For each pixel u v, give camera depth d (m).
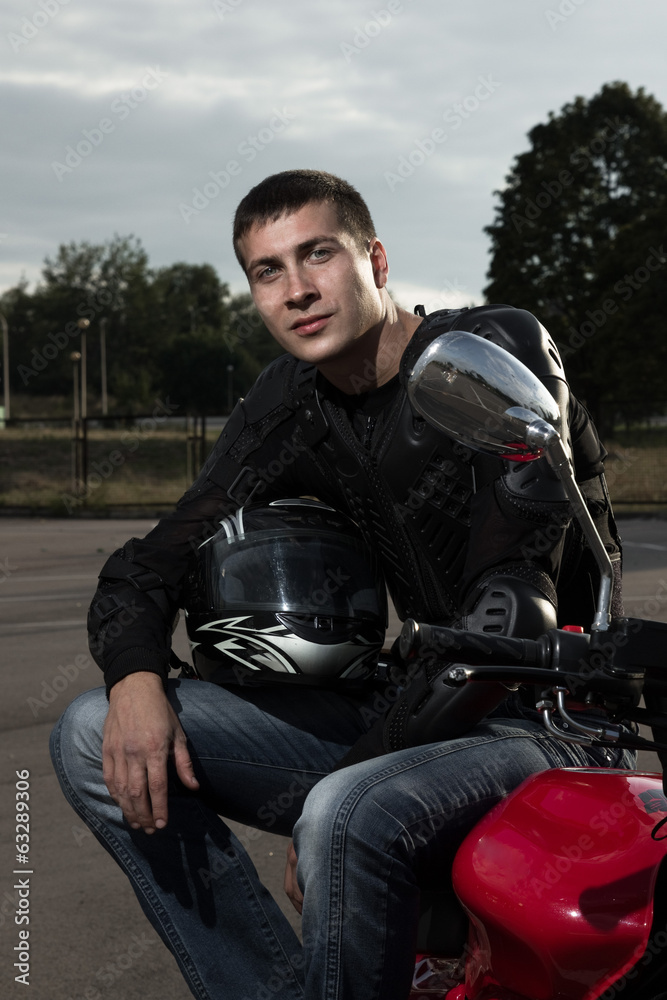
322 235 1.74
